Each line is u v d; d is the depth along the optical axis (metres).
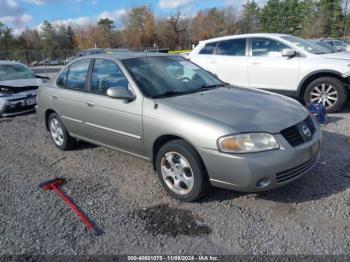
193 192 3.30
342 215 3.04
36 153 5.30
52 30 77.19
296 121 3.26
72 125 4.82
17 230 3.09
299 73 6.68
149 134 3.58
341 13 58.75
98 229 3.05
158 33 72.19
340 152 4.50
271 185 3.02
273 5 72.50
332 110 6.58
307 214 3.09
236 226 2.98
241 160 2.93
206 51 8.17
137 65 4.11
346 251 2.58
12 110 7.93
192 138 3.15
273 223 2.99
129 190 3.80
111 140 4.19
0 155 5.31
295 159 3.05
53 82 5.23
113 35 75.31
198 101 3.57
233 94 3.90
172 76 4.20
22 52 30.30
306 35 62.47
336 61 6.35
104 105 4.07
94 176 4.24
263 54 7.21
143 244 2.81
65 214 3.34
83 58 4.72
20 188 4.00
